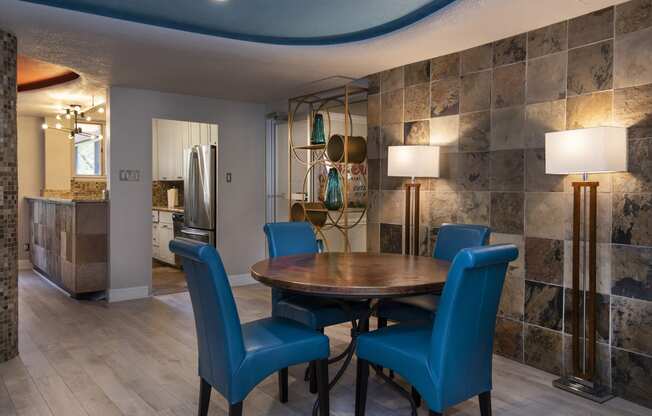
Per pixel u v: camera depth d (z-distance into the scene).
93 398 2.73
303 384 2.98
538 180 3.29
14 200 3.36
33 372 3.11
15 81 3.36
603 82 2.93
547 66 3.22
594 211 2.79
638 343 2.78
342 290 2.16
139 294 5.28
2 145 3.23
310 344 2.28
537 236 3.30
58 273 5.61
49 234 5.93
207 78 4.70
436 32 3.34
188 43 3.59
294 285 2.26
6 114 3.26
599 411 2.64
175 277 6.53
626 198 2.82
